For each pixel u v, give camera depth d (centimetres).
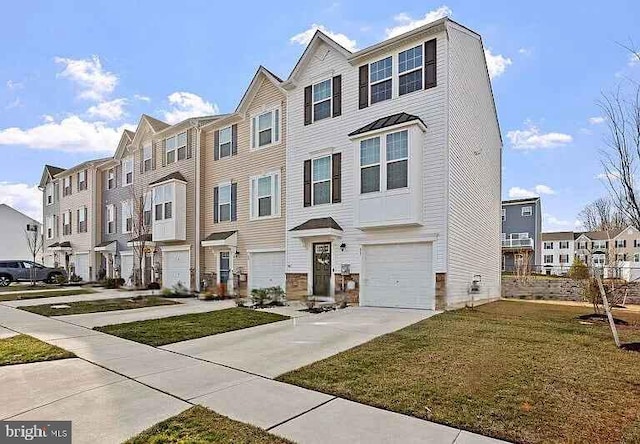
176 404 445
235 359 643
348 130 1392
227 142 1897
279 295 1436
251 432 369
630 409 413
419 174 1177
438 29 1191
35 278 2664
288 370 572
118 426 386
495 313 1102
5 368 595
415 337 760
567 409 413
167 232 2008
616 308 1442
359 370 558
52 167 3491
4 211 4244
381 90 1316
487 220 1661
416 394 461
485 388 475
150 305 1409
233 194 1844
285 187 1608
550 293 2012
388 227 1233
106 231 2762
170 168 2155
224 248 1852
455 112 1234
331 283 1395
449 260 1152
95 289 2166
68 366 607
